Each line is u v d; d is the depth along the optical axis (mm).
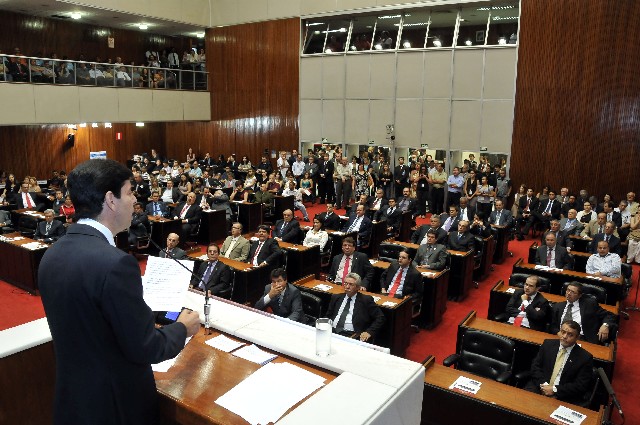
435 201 14680
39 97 14281
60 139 19125
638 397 5559
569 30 13117
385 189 15391
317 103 17500
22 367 1671
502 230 10531
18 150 17891
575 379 4594
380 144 16328
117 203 1398
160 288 1741
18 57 13812
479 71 14406
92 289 1258
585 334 5758
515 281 7234
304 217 14391
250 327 1979
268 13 18078
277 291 6043
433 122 15297
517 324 6109
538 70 13602
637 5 12328
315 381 1614
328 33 17203
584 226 10727
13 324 7297
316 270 9188
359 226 10477
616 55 12672
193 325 1528
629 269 7930
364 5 15906
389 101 15992
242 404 1494
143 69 17375
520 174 14164
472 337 5148
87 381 1323
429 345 6828
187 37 22156
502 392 4188
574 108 13281
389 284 7262
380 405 1374
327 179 16422
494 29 14258
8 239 9109
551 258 8211
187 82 19141
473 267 8898
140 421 1423
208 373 1671
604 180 13188
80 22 18500
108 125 20609
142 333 1293
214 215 12008
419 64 15305
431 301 7254
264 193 13773
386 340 6121
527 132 13945
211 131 20469
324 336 1733
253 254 8570
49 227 9711
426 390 4270
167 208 12227
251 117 19172
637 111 12641
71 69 15094
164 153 22656
